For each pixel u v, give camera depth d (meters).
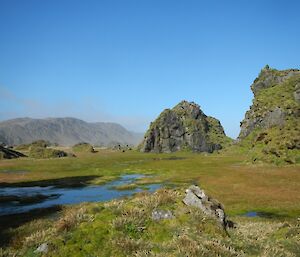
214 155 156.75
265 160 87.56
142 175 79.38
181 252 13.97
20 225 30.31
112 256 14.33
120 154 172.50
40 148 143.75
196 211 18.94
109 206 18.66
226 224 21.30
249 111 169.88
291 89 159.00
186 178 68.69
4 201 47.03
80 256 14.48
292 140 91.94
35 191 57.88
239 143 155.00
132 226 16.50
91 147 186.38
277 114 144.12
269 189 51.06
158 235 16.44
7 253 15.87
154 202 19.08
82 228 16.09
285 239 18.75
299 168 75.50
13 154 140.38
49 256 14.48
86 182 68.19
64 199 48.69
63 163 112.31
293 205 39.69
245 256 14.99
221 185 56.91
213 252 14.36
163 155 168.62
